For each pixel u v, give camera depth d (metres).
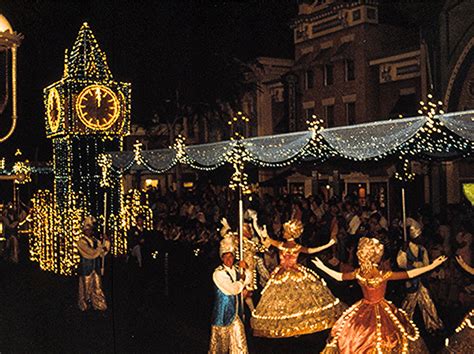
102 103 18.55
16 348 10.16
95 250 13.08
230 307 8.21
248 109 33.38
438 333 9.70
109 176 18.28
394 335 7.41
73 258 17.86
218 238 15.80
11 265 20.28
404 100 24.75
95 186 18.98
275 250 14.27
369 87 26.44
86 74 18.72
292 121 29.52
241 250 8.93
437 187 20.03
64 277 17.59
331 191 26.69
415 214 13.67
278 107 32.34
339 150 9.92
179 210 21.98
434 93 19.27
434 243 11.59
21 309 13.29
